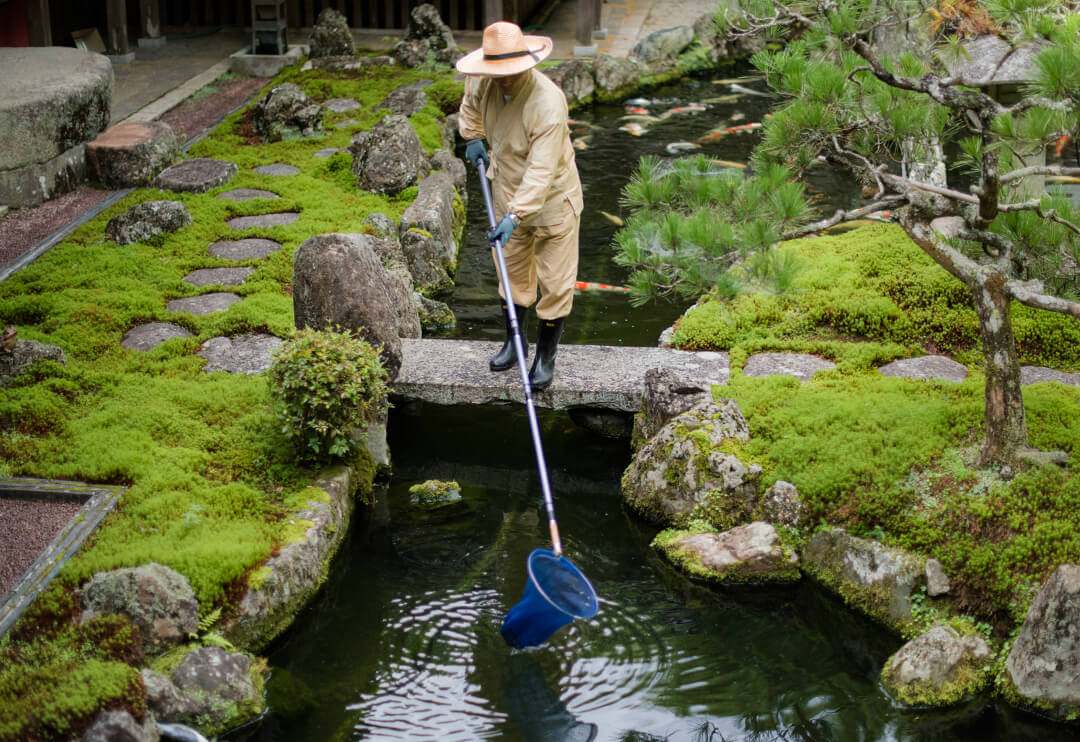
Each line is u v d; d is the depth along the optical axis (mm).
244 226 8586
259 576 4512
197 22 15695
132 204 8914
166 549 4535
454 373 6301
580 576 4398
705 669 4465
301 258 5629
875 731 4137
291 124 10836
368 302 5641
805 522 5090
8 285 7332
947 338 6613
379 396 5535
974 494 4902
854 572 4852
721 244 4617
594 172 10797
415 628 4680
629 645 4598
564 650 4555
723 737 4082
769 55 5207
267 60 13555
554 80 12867
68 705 3635
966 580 4617
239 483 5109
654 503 5445
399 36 15109
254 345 6613
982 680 4324
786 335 6754
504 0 15250
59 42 13867
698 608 4848
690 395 5797
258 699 4168
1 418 5566
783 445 5395
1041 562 4562
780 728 4137
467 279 8477
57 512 4848
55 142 8984
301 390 5180
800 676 4434
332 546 5078
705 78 14773
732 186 4863
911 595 4684
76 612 4211
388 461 5898
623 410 6105
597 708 4234
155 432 5523
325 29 13672
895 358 6402
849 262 7566
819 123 4895
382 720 4156
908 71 5094
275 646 4570
